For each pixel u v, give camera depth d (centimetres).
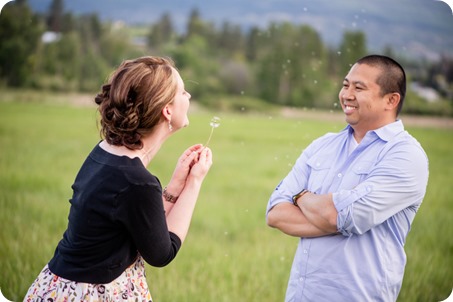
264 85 4016
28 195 832
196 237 668
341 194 237
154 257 219
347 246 242
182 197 239
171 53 4406
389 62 242
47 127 2030
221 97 4075
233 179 1141
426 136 2041
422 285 513
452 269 567
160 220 217
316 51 3988
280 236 669
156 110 219
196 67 4297
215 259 562
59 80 3384
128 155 222
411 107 2800
